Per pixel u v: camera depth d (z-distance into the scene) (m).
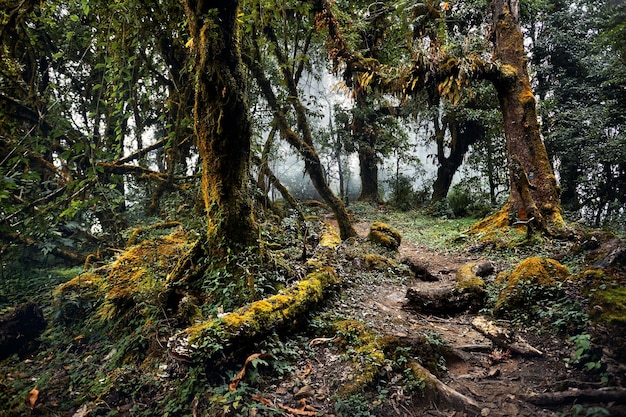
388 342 4.06
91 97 10.49
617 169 13.86
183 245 6.77
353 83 11.58
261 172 10.45
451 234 12.48
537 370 3.62
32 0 7.82
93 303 5.65
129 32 7.66
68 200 7.71
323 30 10.59
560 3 16.06
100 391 3.87
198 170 10.44
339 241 8.91
